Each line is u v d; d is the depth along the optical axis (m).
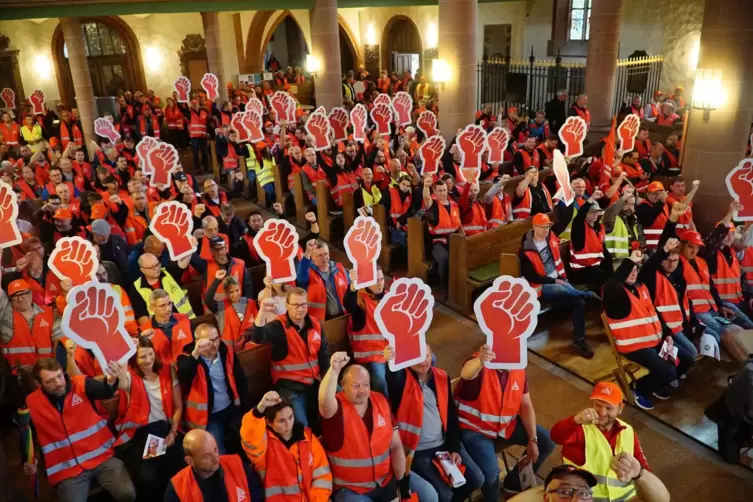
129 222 8.50
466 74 11.93
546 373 6.45
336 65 14.50
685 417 5.73
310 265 6.10
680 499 4.80
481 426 4.61
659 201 8.16
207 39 17.86
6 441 5.64
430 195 8.55
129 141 12.72
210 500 3.74
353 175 10.47
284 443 3.92
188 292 6.64
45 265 6.85
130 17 21.83
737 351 5.24
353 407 4.08
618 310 5.80
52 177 9.68
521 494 3.59
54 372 4.23
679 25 15.73
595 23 12.62
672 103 13.15
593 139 13.18
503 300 4.27
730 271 6.86
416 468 4.44
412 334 4.28
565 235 8.52
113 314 4.37
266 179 12.14
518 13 19.08
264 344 5.11
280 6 13.74
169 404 4.68
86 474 4.41
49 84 21.48
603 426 4.04
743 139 7.95
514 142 12.30
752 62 7.56
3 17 11.59
